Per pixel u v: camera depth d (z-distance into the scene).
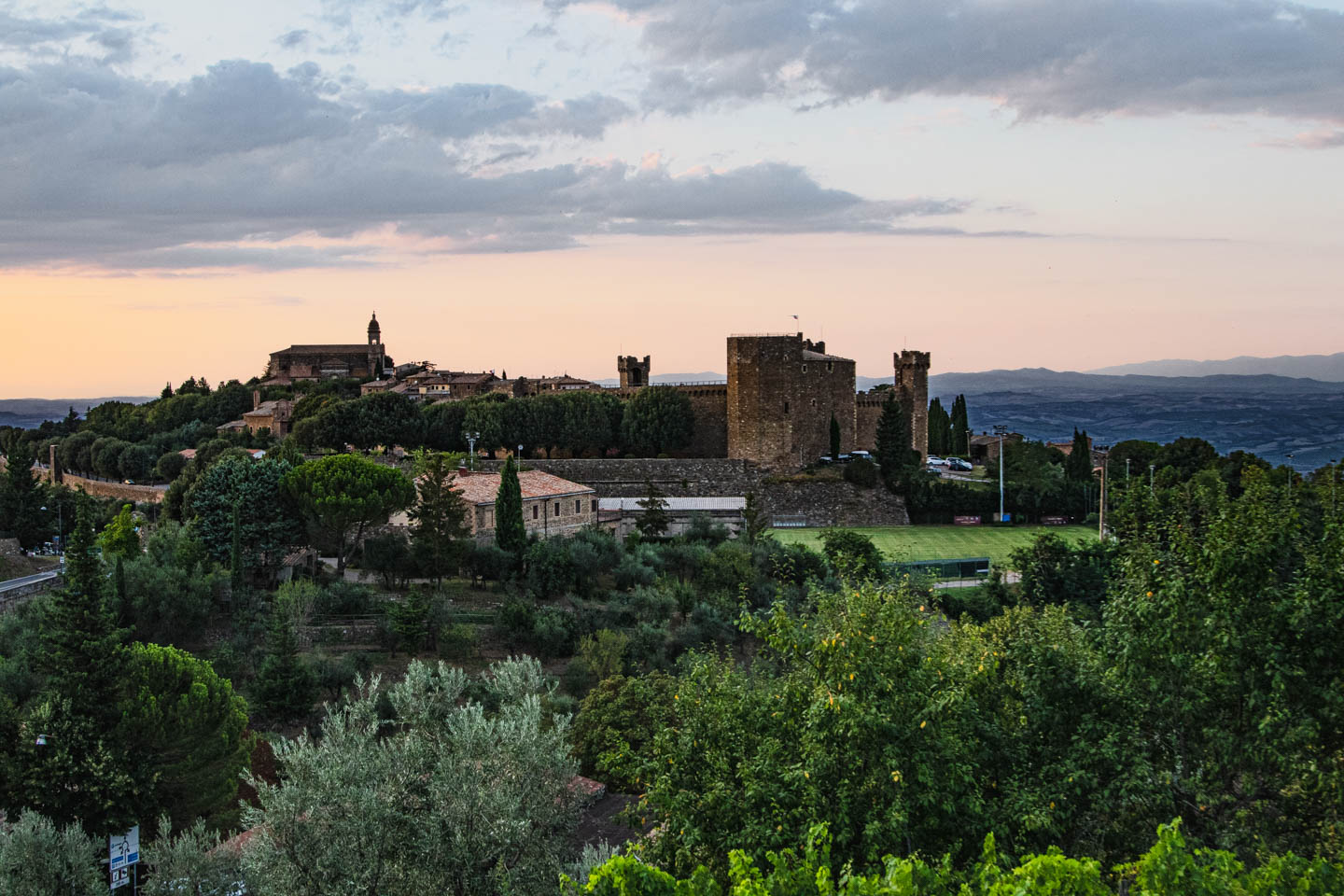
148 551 79.56
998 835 24.83
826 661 26.28
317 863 27.06
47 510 111.62
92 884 32.59
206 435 184.50
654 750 28.89
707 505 127.88
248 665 65.56
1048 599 83.38
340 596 76.12
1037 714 27.11
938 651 28.73
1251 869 24.64
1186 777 26.06
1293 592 26.22
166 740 43.59
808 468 146.50
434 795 28.20
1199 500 31.45
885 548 118.50
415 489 90.62
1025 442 175.00
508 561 86.75
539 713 31.75
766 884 20.80
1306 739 24.17
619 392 162.75
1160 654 26.59
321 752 29.23
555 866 28.28
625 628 77.75
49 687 44.91
